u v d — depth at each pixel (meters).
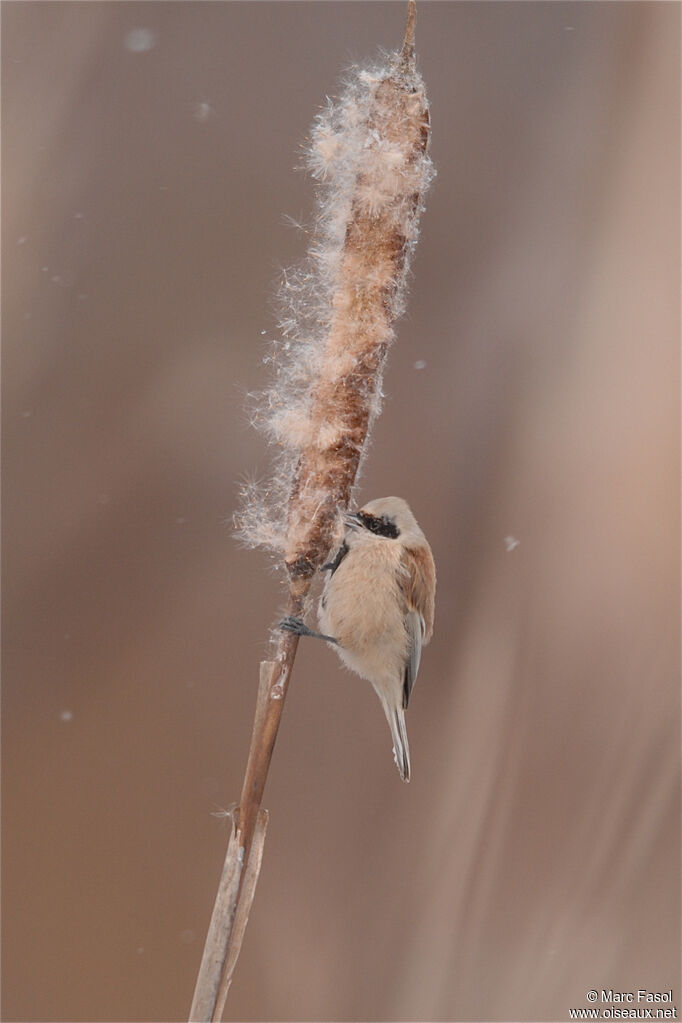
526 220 5.11
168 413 5.11
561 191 5.11
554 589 5.02
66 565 5.09
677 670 4.98
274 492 4.77
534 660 5.00
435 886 4.98
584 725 4.98
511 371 5.09
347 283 4.76
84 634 5.09
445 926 4.96
